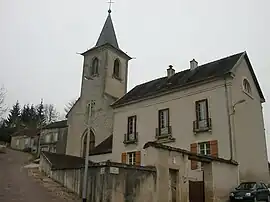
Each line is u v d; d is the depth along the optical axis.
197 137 21.38
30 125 75.94
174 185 14.21
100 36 39.34
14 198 14.07
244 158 20.03
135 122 26.09
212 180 15.95
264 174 21.98
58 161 24.62
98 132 33.38
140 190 12.91
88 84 36.91
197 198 16.17
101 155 28.53
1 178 20.16
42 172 25.17
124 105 27.45
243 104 21.77
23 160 37.03
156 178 13.40
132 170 13.04
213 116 20.94
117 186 12.47
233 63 22.27
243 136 20.73
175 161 14.39
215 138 20.42
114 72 37.22
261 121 23.67
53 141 51.12
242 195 16.22
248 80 23.28
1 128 68.31
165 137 23.20
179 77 26.12
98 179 13.41
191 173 19.70
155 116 24.61
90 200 13.71
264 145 23.17
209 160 16.27
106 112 33.62
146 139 24.66
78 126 35.81
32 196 14.98
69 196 15.80
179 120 22.84
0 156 38.59
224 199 16.34
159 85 27.06
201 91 22.17
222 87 21.11
